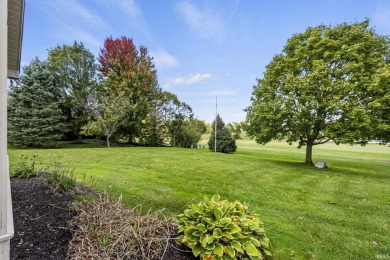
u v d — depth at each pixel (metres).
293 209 4.67
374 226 4.01
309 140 11.34
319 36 10.40
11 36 3.94
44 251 1.96
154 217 2.60
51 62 16.62
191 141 21.41
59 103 15.57
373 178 8.61
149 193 4.79
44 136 14.34
